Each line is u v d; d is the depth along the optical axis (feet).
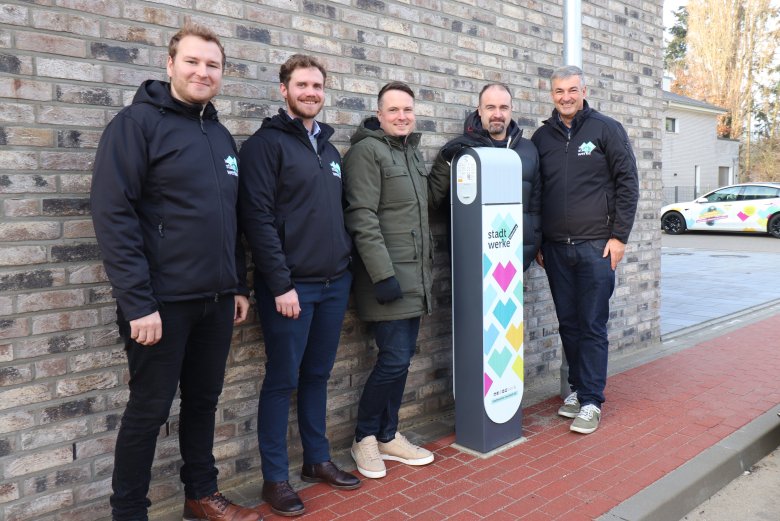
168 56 8.33
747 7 123.34
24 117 7.96
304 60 9.29
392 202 10.39
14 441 8.10
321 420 10.40
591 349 12.89
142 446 7.98
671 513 9.84
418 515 9.36
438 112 13.01
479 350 11.30
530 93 15.07
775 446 12.63
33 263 8.13
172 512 9.52
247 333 10.32
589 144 12.56
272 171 9.06
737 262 41.24
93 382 8.68
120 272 7.16
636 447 11.75
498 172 11.21
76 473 8.61
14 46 7.85
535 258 14.53
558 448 11.76
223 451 10.16
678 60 141.90
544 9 15.29
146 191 7.54
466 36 13.50
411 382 12.94
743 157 127.24
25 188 8.01
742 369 16.66
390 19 12.05
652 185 19.07
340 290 10.05
